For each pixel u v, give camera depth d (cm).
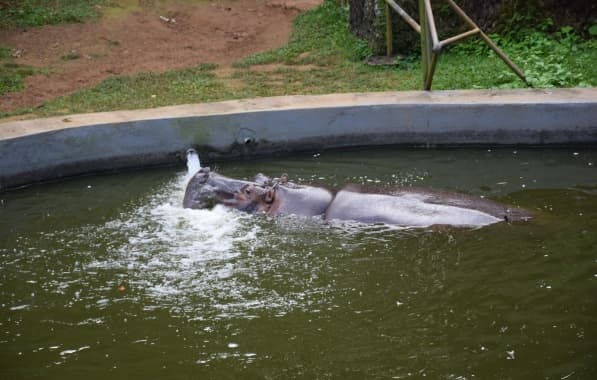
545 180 1364
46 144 1459
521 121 1540
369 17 2109
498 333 894
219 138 1544
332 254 1098
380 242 1118
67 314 977
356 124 1566
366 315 948
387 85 1789
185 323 947
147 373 848
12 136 1431
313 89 1794
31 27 2430
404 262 1064
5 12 2527
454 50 2064
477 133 1556
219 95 1769
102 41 2341
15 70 2036
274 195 1257
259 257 1103
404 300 975
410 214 1179
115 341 913
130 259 1116
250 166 1509
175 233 1195
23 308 994
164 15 2625
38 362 875
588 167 1427
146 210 1296
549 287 982
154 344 904
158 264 1097
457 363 842
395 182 1379
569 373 812
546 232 1127
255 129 1551
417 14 2031
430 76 1641
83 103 1741
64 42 2319
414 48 2036
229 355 877
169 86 1866
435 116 1554
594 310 928
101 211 1302
